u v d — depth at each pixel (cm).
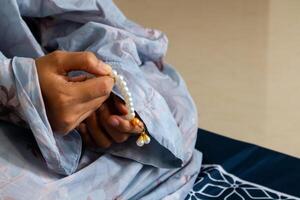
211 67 165
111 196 77
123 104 76
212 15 198
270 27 189
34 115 68
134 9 203
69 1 89
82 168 75
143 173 83
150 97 81
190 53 173
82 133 78
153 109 79
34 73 68
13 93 68
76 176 73
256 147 109
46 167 72
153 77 96
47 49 92
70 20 92
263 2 207
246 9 202
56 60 69
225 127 134
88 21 92
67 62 69
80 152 76
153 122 78
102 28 89
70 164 74
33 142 74
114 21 94
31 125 68
